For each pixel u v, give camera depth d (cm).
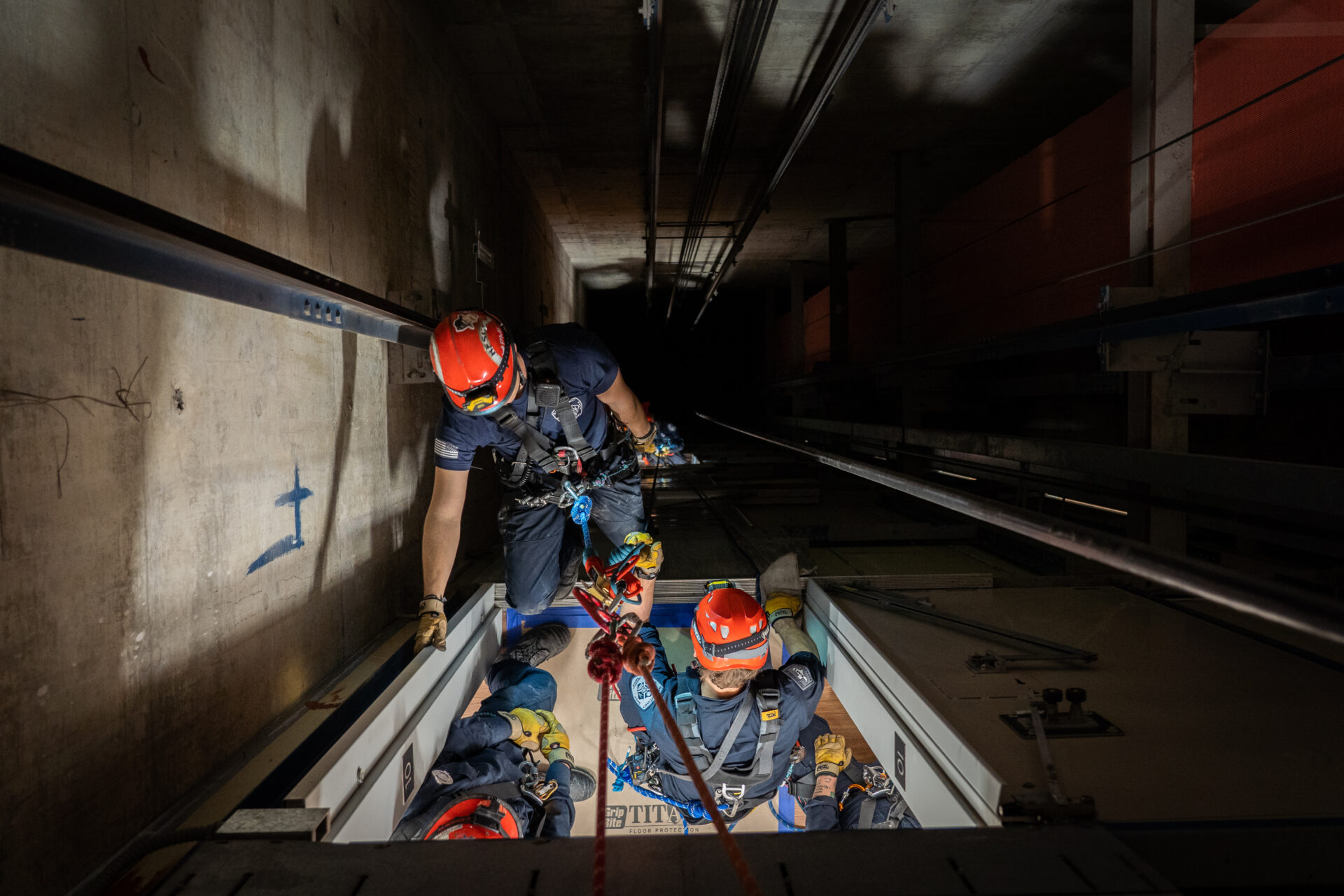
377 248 264
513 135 556
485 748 231
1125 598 269
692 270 1196
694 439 1371
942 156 651
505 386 196
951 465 504
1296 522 274
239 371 167
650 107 434
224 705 161
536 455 221
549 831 224
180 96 145
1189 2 314
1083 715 170
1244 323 237
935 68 475
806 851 108
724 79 450
